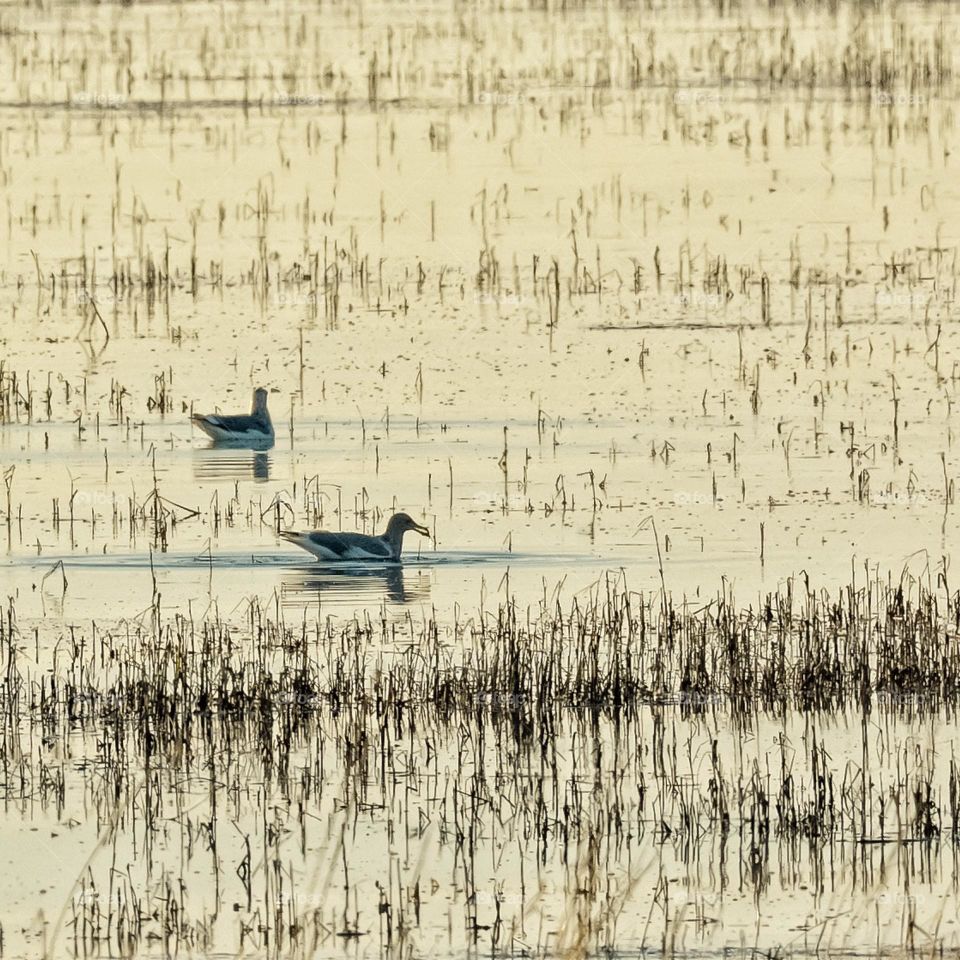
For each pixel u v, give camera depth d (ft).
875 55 257.75
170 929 63.05
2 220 189.37
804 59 259.39
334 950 61.57
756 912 64.08
